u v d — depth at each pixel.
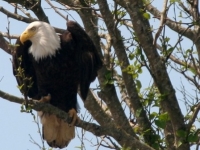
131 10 14.44
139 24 14.37
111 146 15.32
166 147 15.38
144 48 14.48
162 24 14.64
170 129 15.18
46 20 16.69
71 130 15.02
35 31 15.06
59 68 15.09
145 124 15.20
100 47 16.38
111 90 15.55
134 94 15.27
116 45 15.51
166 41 15.02
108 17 15.27
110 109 15.50
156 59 14.45
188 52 15.47
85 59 15.20
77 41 15.23
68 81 15.31
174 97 14.52
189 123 14.44
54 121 14.88
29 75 15.43
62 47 15.12
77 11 16.30
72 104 15.62
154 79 14.59
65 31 15.39
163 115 14.70
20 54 15.20
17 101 12.80
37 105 13.31
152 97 15.30
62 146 15.33
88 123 14.22
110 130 14.13
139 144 14.23
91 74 15.30
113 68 15.67
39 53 15.01
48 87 15.39
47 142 15.30
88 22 16.33
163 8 14.91
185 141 14.39
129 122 15.97
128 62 15.63
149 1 16.39
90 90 16.00
